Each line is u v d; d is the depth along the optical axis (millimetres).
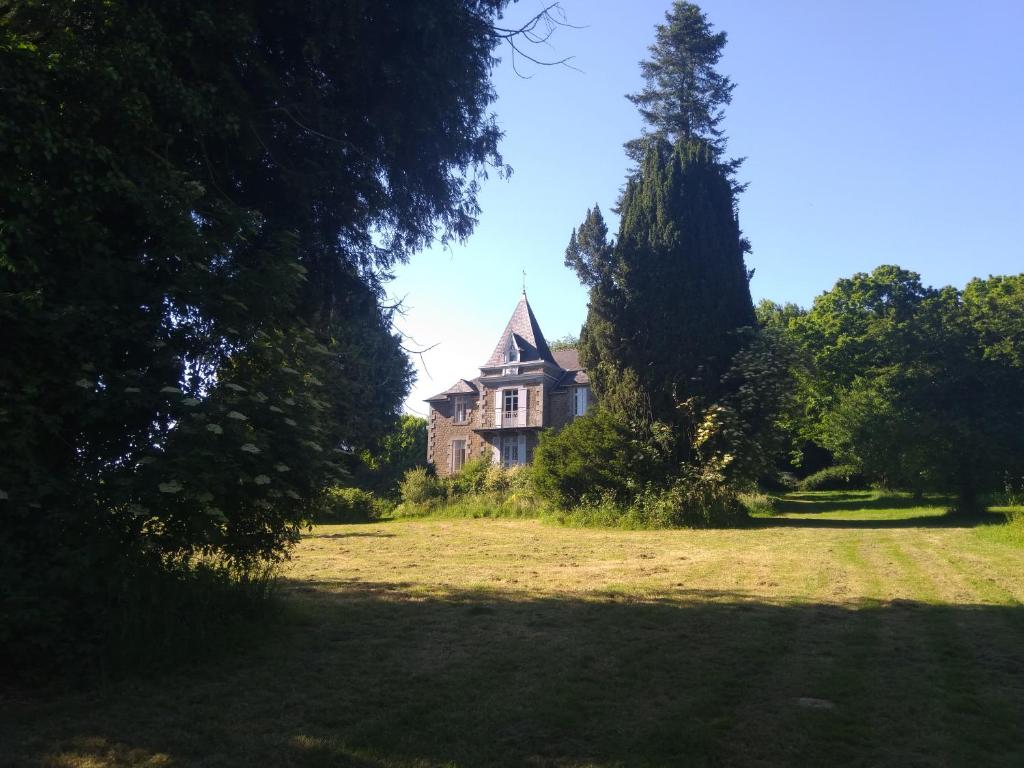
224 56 6395
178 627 5641
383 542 16484
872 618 7348
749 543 14969
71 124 5324
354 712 4625
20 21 5477
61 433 5316
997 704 4754
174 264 5883
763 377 20203
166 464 5078
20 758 3865
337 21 6656
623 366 21578
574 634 6711
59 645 4938
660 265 21156
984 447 19875
